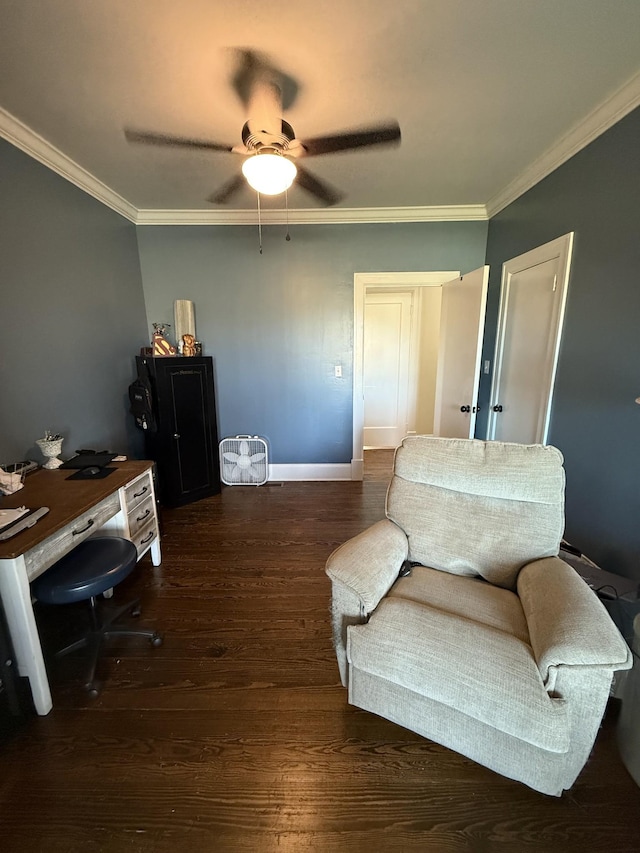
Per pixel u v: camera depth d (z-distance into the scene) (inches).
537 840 40.8
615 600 62.1
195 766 48.4
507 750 42.3
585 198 82.0
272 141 72.1
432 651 44.0
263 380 148.7
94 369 107.6
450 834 41.4
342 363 146.9
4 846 40.7
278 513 125.0
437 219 133.1
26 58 59.5
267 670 63.2
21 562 50.9
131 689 59.6
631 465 72.4
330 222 134.6
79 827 42.3
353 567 52.5
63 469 83.8
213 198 102.3
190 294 140.3
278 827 42.2
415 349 199.8
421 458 67.2
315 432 153.7
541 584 49.6
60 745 51.1
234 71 63.7
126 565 62.6
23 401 81.3
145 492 88.7
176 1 50.2
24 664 53.3
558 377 92.9
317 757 49.5
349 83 67.3
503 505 60.6
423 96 71.0
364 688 51.1
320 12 52.4
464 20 53.9
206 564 95.0
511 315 115.8
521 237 109.7
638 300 69.7
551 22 54.2
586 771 47.4
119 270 122.0
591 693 38.6
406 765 48.5
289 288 140.5
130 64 61.5
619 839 40.9
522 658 41.4
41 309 86.5
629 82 66.7
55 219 90.9
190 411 128.7
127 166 96.4
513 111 75.7
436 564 62.5
